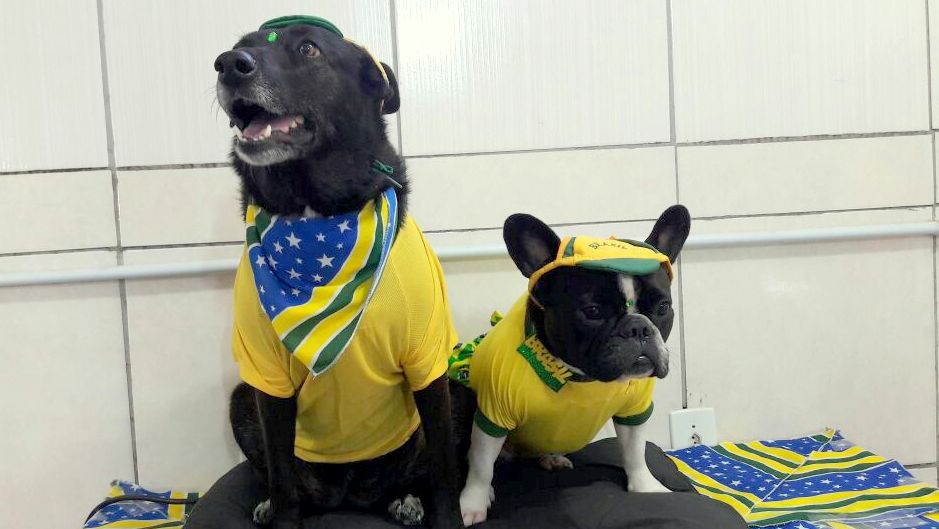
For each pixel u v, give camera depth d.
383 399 1.41
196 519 1.44
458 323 1.92
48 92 1.79
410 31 1.86
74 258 1.82
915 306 2.02
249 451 1.50
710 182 1.95
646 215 1.94
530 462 1.77
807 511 1.52
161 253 1.84
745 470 1.77
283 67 1.19
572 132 1.92
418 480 1.55
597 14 1.90
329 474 1.53
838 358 2.01
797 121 1.96
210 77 1.83
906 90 1.98
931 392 2.04
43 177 1.81
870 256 2.00
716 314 1.97
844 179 1.98
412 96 1.87
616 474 1.66
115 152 1.82
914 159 1.99
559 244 1.46
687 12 1.92
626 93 1.92
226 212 1.85
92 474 1.86
